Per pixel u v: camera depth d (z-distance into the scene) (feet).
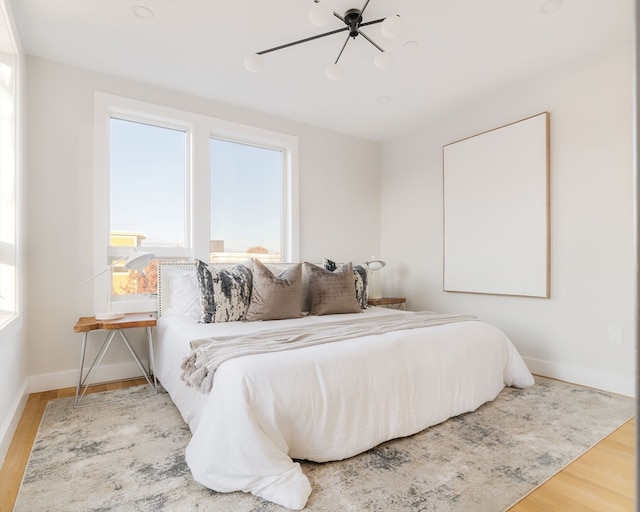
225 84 10.06
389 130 13.67
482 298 11.26
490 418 6.93
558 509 4.35
